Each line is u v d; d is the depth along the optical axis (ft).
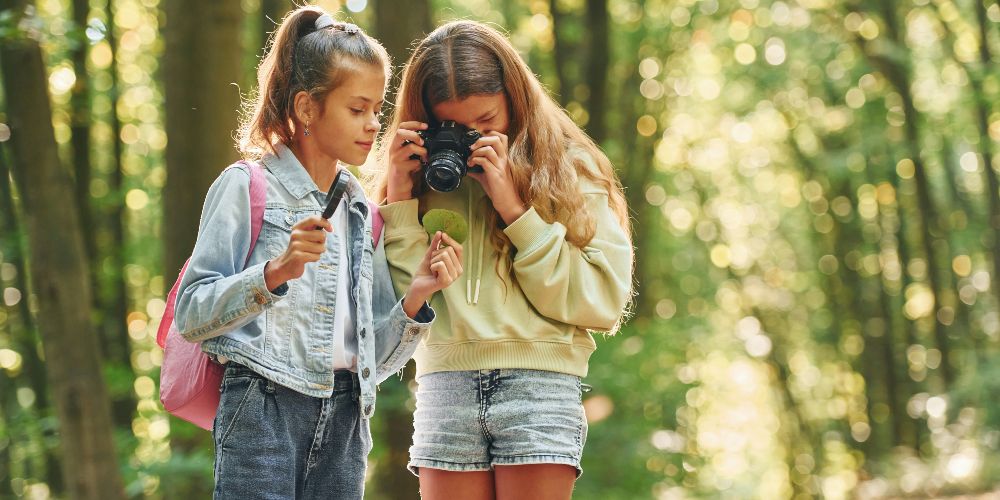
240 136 9.48
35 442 28.22
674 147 59.16
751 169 61.93
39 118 19.76
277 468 8.30
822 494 68.95
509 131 10.13
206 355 8.56
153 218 42.34
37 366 31.01
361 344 8.83
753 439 69.51
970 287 53.83
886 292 61.11
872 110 51.34
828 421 69.51
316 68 8.66
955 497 42.34
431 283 9.19
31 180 19.89
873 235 60.59
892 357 61.26
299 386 8.41
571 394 9.95
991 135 43.24
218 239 8.42
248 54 30.71
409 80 10.04
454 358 9.87
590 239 9.97
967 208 51.72
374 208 9.82
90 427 20.47
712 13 49.19
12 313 32.71
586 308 9.77
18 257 29.71
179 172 19.86
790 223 65.31
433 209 9.33
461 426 9.86
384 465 24.97
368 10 31.07
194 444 21.79
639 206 49.57
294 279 8.63
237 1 20.17
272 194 8.77
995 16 43.60
